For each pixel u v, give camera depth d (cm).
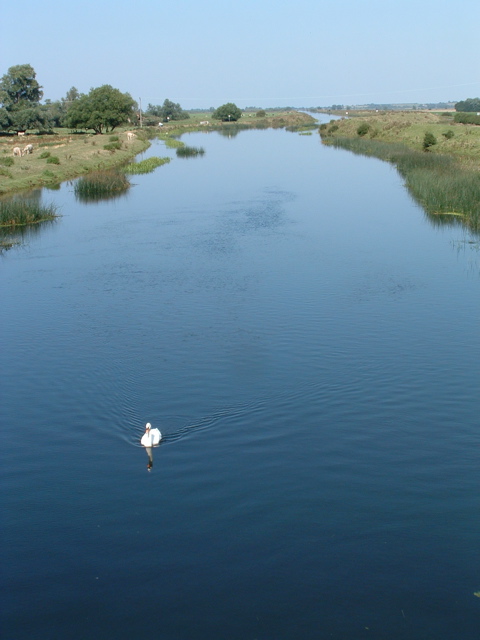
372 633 1088
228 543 1300
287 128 16188
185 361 2122
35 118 12500
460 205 4353
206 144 11431
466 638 1072
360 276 3030
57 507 1427
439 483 1465
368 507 1391
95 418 1802
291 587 1188
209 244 3800
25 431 1742
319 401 1839
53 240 4025
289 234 3994
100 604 1166
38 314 2633
